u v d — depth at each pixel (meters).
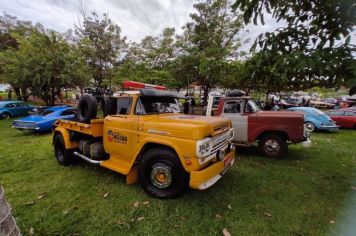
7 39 22.11
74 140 4.69
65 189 3.59
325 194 3.47
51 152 5.96
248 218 2.79
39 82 12.63
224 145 3.59
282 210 2.99
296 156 5.72
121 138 3.63
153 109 3.91
